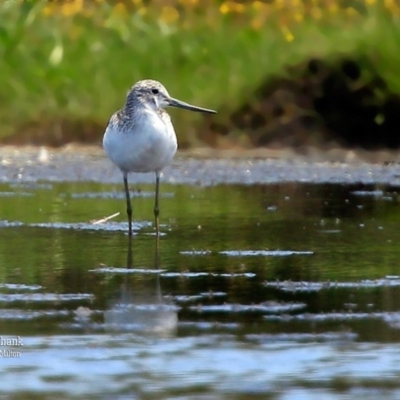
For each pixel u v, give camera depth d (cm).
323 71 2067
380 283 1099
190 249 1246
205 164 1862
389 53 2083
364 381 860
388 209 1495
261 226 1374
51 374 872
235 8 2341
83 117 2078
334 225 1380
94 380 855
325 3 2355
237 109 2059
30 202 1540
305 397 831
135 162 1357
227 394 838
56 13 2314
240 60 2155
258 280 1113
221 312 1008
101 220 1409
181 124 2042
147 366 886
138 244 1273
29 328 963
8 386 850
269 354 908
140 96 1376
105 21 2283
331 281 1107
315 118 2042
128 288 1084
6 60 2184
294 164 1877
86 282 1106
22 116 2080
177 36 2236
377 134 2030
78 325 971
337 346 923
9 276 1125
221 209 1495
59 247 1252
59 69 2162
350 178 1758
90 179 1747
